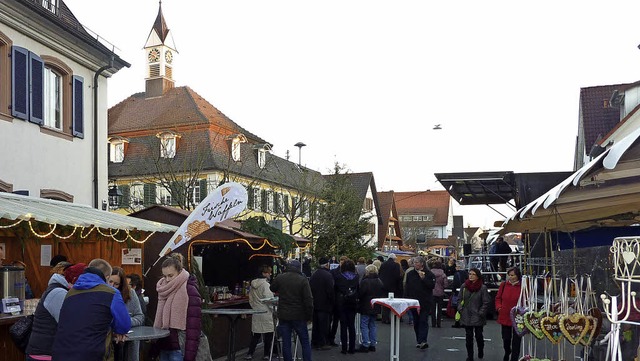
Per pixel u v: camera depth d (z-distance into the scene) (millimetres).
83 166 18266
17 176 15336
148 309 10734
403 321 18500
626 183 6469
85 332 5309
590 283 7363
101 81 19359
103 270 5797
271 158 37719
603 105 29547
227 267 14328
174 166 31078
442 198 102500
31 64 15977
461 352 12641
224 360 11359
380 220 64312
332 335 13562
